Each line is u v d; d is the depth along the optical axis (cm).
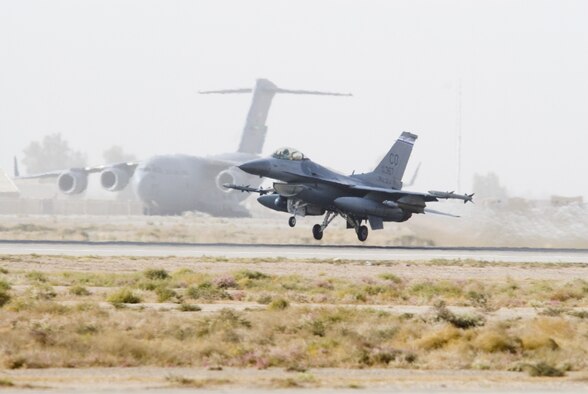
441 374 8081
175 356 8519
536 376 7988
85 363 8269
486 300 13888
